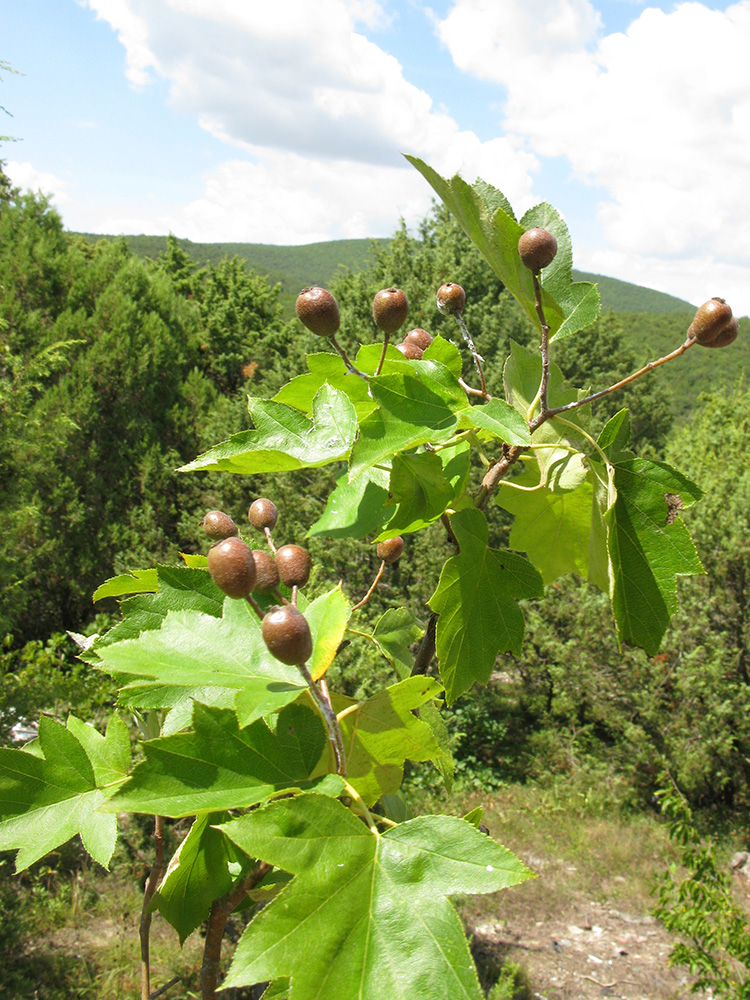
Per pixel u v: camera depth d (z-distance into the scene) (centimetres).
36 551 1422
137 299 1944
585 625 1223
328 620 115
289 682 108
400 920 87
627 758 1157
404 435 121
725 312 132
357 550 1237
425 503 132
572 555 189
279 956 83
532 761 1231
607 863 938
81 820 126
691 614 1123
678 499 147
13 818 124
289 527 1269
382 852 93
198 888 130
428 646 161
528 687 1342
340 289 1792
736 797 1099
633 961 752
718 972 449
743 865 934
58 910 745
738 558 1112
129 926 744
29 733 818
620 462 151
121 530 1611
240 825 88
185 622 114
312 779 100
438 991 83
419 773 1063
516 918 829
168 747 96
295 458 122
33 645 852
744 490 1155
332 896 88
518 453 156
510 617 152
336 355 144
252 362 2747
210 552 105
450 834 94
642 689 1130
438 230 1756
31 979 660
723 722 1056
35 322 1677
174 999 633
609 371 2703
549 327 154
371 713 118
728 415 1959
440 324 1540
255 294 3127
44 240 1788
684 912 452
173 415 1817
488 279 1652
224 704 123
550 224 162
